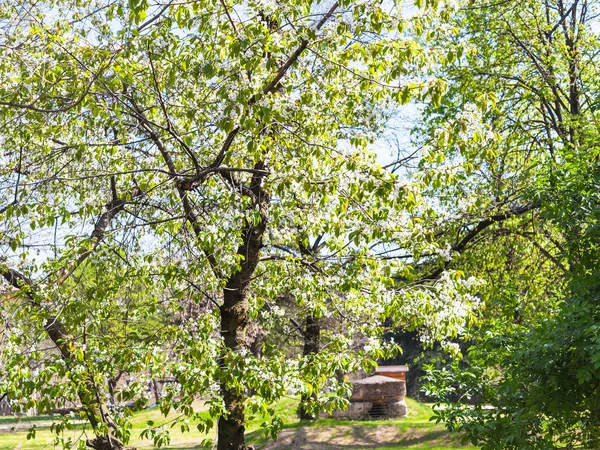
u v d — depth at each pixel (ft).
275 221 26.94
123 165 27.96
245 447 27.37
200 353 21.50
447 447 56.39
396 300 28.50
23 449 59.00
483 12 54.80
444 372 28.45
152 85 26.78
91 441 27.20
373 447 59.98
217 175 27.43
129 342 22.66
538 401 25.08
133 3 19.48
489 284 50.67
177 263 24.36
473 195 39.96
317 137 25.98
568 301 26.40
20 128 25.20
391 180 20.62
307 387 22.13
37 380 20.93
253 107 20.02
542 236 53.11
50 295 23.75
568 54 53.42
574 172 29.99
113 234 24.17
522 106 58.39
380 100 23.31
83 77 23.68
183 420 21.17
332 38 21.72
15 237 24.30
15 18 24.36
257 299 28.22
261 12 21.38
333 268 28.25
